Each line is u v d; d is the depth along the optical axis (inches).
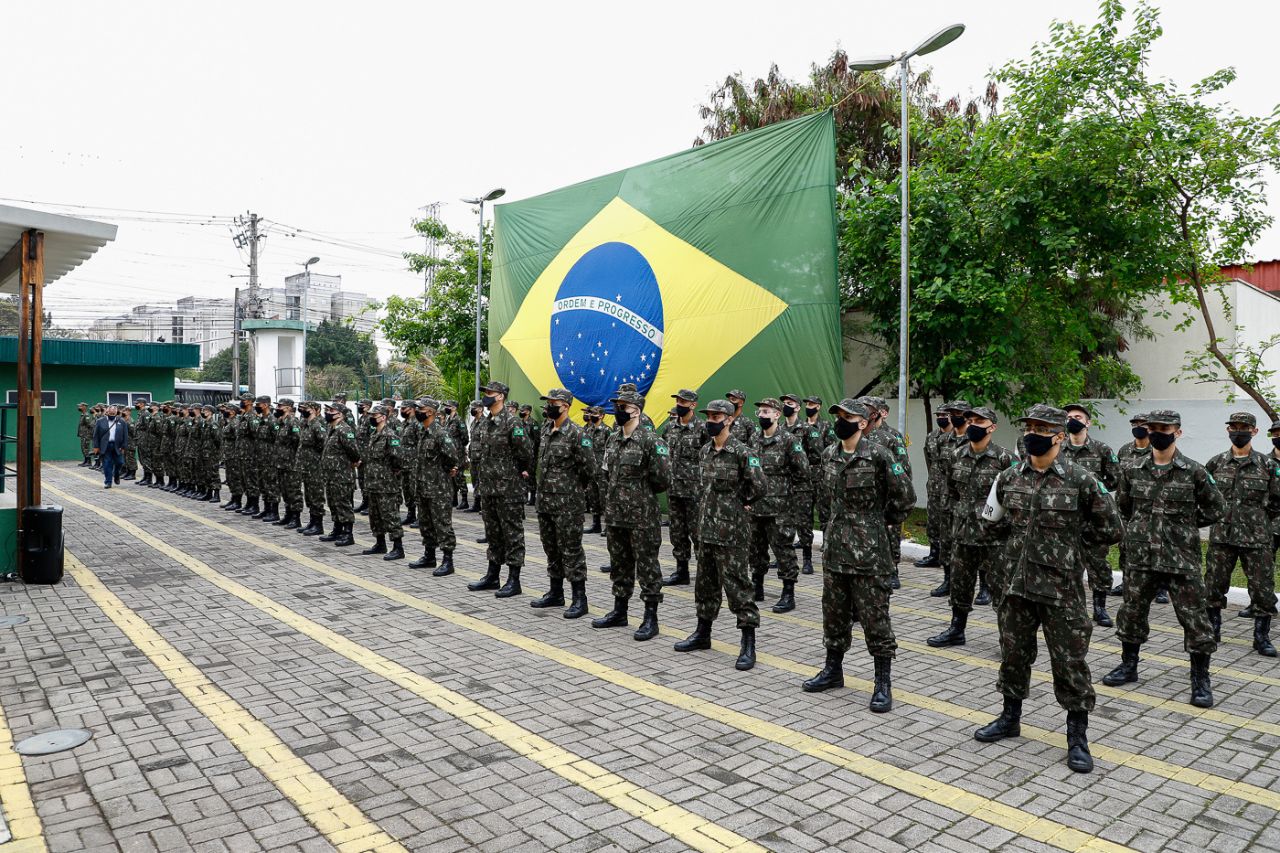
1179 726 206.1
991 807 161.2
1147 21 433.7
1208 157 434.0
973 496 272.7
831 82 731.4
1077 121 447.5
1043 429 185.8
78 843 145.8
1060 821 155.7
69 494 716.7
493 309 694.5
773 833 150.3
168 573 381.7
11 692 222.7
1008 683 194.5
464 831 150.4
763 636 287.4
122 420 803.4
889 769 178.2
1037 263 483.5
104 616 303.3
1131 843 147.7
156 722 202.1
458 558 426.9
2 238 361.4
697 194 538.6
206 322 2529.5
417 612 313.9
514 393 657.0
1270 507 277.1
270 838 147.8
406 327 892.6
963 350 524.7
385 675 238.5
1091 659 265.0
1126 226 455.8
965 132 551.8
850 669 250.7
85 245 370.6
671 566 417.7
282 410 540.4
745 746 190.1
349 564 407.2
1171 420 226.7
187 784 169.0
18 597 331.9
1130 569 237.5
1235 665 259.0
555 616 311.1
